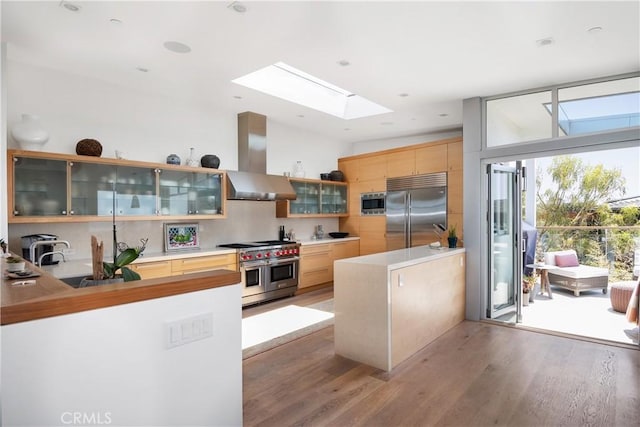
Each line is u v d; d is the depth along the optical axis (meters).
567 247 6.43
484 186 4.36
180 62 3.44
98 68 3.62
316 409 2.40
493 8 2.45
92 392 1.18
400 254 3.79
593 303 5.20
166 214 4.26
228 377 1.54
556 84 3.88
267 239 5.89
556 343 3.58
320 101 5.19
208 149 5.02
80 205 3.62
